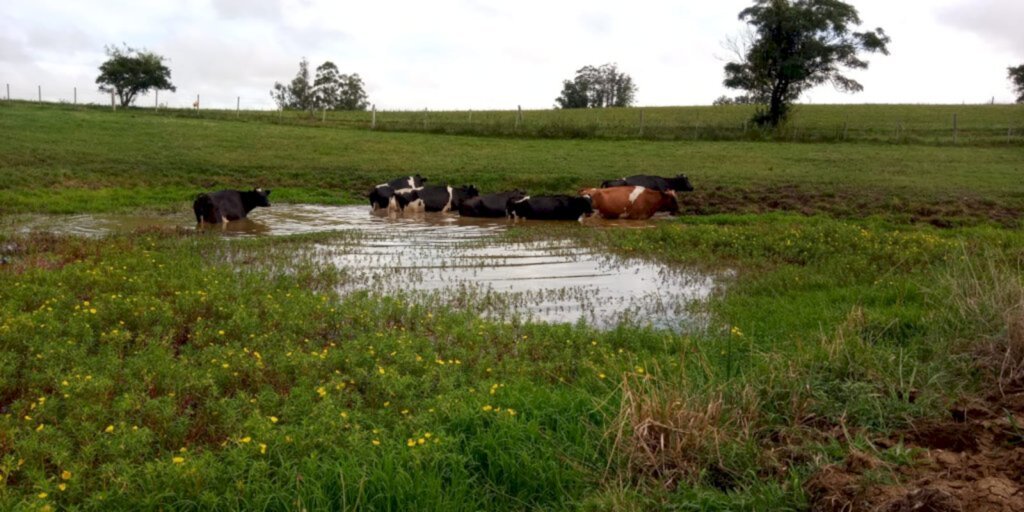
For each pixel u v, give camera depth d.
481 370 7.62
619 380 7.08
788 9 47.78
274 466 5.37
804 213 21.06
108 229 17.28
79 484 4.98
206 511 4.77
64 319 8.91
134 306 9.34
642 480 5.20
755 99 51.66
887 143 37.28
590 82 109.12
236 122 44.72
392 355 7.91
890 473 4.94
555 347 8.61
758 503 4.82
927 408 6.18
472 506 4.95
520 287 12.30
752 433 5.86
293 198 24.30
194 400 6.80
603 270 13.76
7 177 23.36
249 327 8.84
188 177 26.27
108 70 74.31
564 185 26.48
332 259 14.34
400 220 20.92
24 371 7.08
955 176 26.05
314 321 9.37
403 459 5.34
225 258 14.07
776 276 12.49
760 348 8.41
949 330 8.05
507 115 59.44
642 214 22.03
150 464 5.05
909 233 16.94
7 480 5.05
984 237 15.59
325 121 47.41
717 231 16.97
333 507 4.92
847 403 6.29
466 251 15.60
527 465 5.34
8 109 42.53
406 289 11.92
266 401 6.44
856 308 9.59
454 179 27.17
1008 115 51.16
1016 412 5.96
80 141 32.22
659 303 11.22
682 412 5.63
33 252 13.63
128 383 6.85
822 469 5.08
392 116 57.72
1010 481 4.73
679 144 37.75
